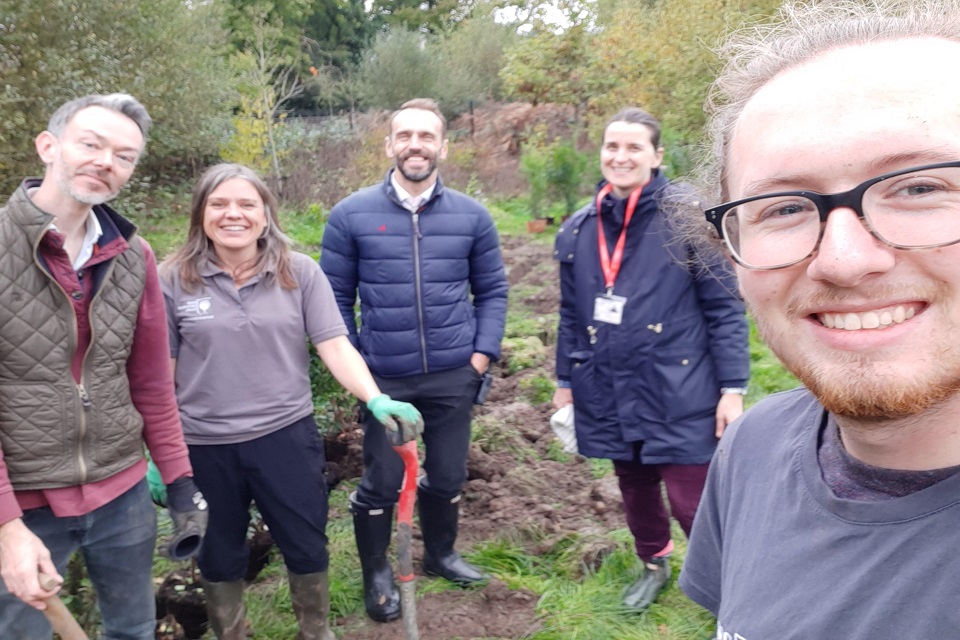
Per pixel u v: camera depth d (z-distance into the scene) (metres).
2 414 2.12
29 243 2.07
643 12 14.73
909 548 0.89
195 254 2.77
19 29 9.56
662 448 3.04
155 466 2.65
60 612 2.05
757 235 0.96
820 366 0.89
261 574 3.70
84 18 10.62
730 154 1.06
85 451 2.23
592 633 3.21
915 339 0.84
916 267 0.84
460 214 3.40
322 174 15.74
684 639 3.16
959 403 0.88
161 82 12.55
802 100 0.91
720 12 10.42
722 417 2.98
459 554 3.76
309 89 26.34
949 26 0.95
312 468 2.93
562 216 13.85
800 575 0.99
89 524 2.29
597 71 15.96
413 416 2.50
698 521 1.38
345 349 2.85
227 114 16.12
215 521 2.86
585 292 3.16
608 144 3.01
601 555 3.75
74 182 2.10
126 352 2.33
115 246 2.22
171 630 3.15
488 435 5.09
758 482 1.15
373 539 3.41
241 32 22.67
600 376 3.16
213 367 2.75
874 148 0.84
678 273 2.96
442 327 3.34
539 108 19.98
